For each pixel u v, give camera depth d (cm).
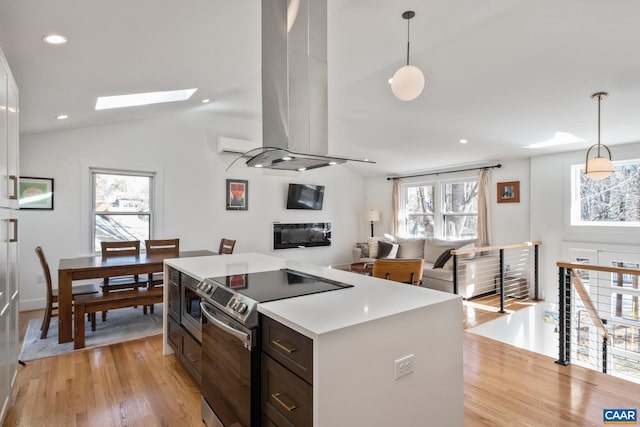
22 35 186
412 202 744
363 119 528
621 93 334
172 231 545
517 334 459
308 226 715
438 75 360
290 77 201
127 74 280
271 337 143
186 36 224
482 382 254
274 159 209
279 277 216
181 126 554
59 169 455
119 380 250
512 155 552
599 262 470
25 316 412
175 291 270
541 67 316
